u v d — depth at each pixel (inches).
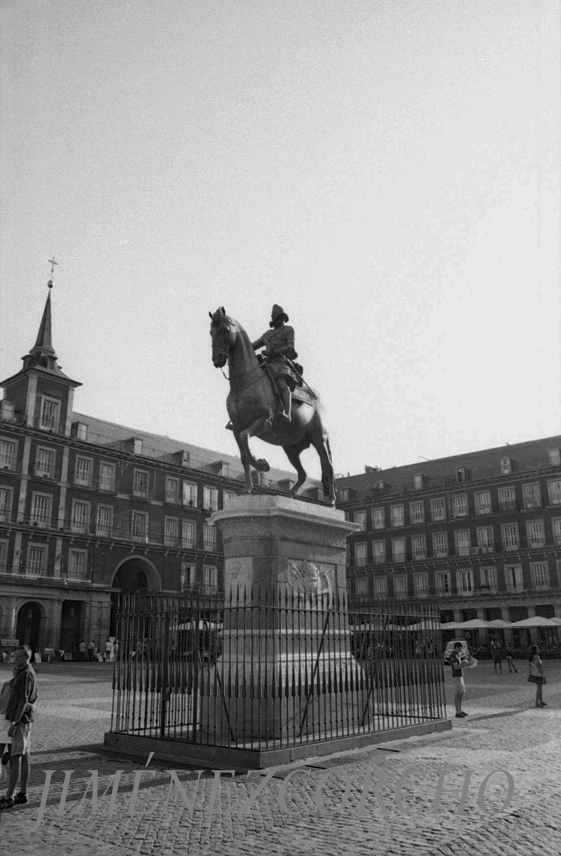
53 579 1737.2
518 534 2167.8
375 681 412.2
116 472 1989.4
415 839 207.2
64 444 1868.8
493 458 2383.1
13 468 1754.4
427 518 2361.0
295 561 381.4
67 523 1834.4
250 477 388.2
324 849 198.2
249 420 397.1
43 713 537.0
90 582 1828.2
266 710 316.5
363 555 2480.3
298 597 343.9
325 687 355.6
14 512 1729.8
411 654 444.8
